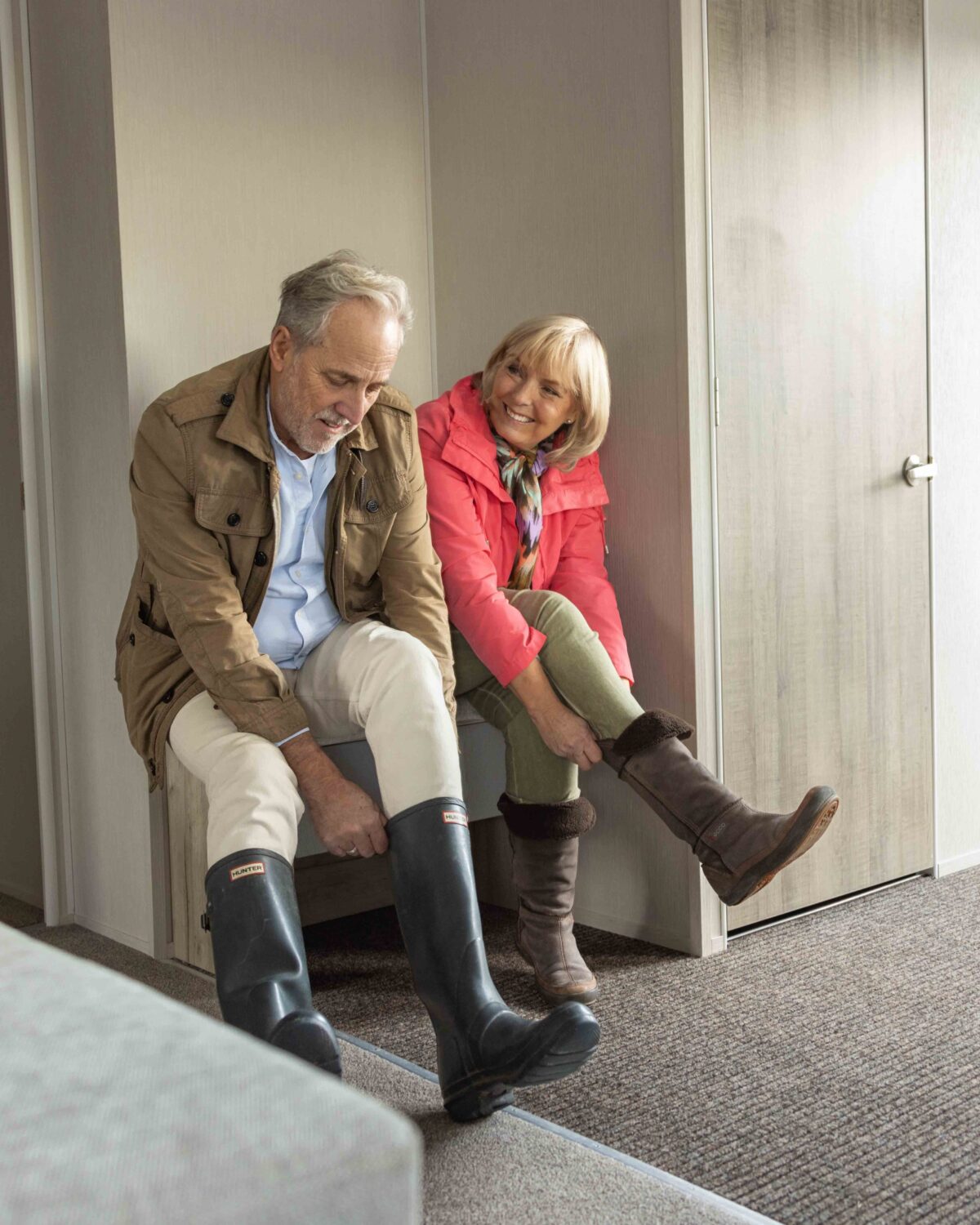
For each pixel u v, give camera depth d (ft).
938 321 8.09
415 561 5.81
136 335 6.56
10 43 7.06
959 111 8.20
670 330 6.61
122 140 6.48
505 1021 4.13
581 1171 4.09
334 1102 1.34
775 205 6.96
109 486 6.70
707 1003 5.82
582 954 6.68
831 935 6.88
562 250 7.19
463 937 4.36
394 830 4.59
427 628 5.76
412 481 5.79
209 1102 1.30
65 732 7.29
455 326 7.96
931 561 8.07
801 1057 5.14
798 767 7.19
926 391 8.00
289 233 7.27
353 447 5.57
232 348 7.00
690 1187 3.97
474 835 8.04
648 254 6.70
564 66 7.09
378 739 4.82
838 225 7.36
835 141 7.31
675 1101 4.73
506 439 6.54
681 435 6.58
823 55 7.21
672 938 6.73
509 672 5.95
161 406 5.32
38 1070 1.34
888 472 7.74
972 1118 4.52
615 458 7.01
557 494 6.68
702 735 6.66
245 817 4.49
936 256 8.05
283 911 4.27
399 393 5.90
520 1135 4.37
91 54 6.59
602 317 7.00
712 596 6.70
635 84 6.70
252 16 7.07
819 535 7.29
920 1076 4.90
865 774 7.62
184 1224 1.15
